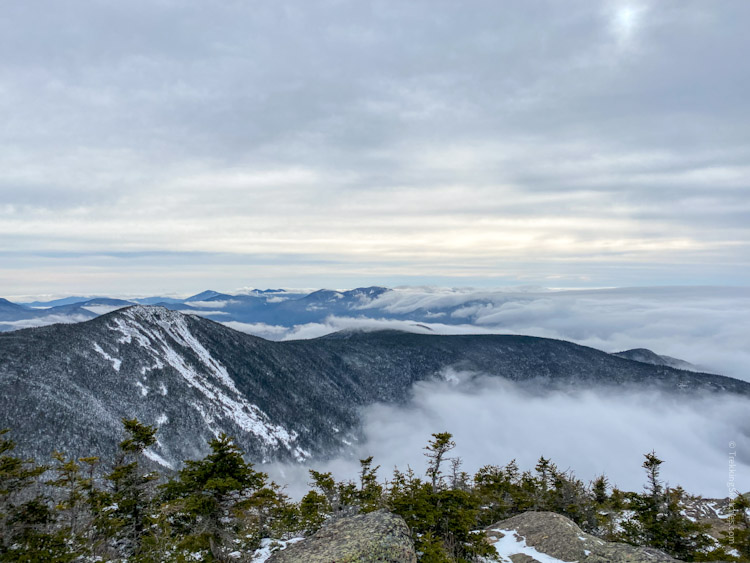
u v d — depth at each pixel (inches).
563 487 2289.6
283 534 1547.7
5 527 979.9
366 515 1024.9
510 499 2443.4
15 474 1107.3
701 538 1654.8
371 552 847.1
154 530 1143.6
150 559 1003.9
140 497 1226.0
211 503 1027.9
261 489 1128.8
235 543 1202.6
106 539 1115.3
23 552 926.4
